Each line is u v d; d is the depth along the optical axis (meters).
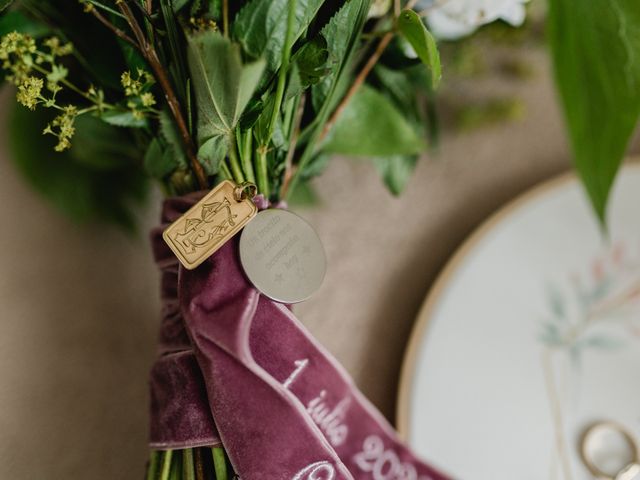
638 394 0.28
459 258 0.30
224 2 0.19
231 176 0.21
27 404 0.26
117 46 0.22
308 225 0.21
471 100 0.34
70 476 0.26
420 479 0.25
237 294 0.20
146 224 0.30
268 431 0.20
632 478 0.27
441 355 0.28
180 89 0.20
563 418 0.28
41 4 0.22
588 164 0.24
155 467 0.21
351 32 0.20
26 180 0.29
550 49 0.23
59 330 0.27
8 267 0.28
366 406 0.25
